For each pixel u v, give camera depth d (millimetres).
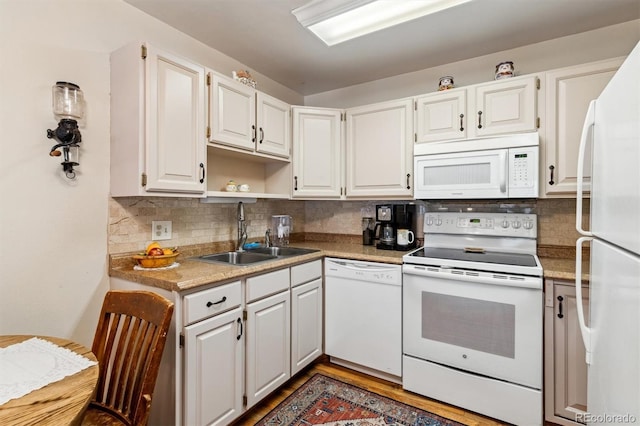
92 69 1649
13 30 1404
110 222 1714
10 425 683
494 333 1796
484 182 2049
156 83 1615
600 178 1006
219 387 1601
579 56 2115
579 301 1150
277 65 2582
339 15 1797
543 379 1713
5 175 1384
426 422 1786
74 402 771
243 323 1755
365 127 2578
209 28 2059
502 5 1801
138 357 1151
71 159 1559
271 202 2857
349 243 2961
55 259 1525
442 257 2061
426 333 2002
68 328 1567
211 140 1908
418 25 2000
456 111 2221
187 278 1491
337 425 1760
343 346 2338
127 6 1805
